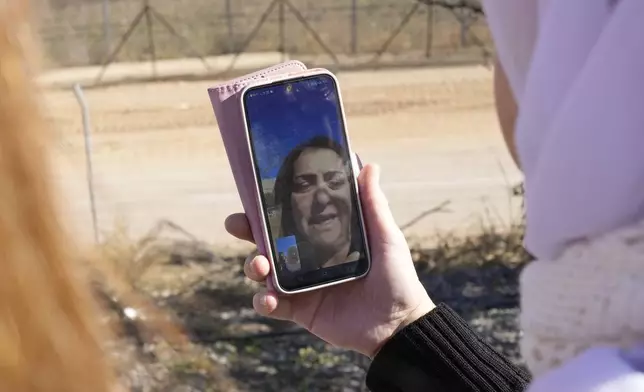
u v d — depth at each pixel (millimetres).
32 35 487
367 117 8695
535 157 832
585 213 752
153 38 11664
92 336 494
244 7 12547
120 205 5945
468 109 8883
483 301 4324
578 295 759
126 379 613
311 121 1234
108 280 583
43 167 475
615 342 728
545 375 747
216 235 5414
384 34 12133
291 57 11688
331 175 1244
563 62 774
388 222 1268
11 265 450
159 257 4621
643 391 664
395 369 1229
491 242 4973
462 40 11445
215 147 7668
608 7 740
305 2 12648
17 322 449
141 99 9516
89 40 11070
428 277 4641
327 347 3762
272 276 1228
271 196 1225
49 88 510
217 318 4043
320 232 1235
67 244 487
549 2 819
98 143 7801
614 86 703
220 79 10648
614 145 713
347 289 1287
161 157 7363
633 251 720
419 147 7535
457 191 6156
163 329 743
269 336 3865
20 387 448
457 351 1204
